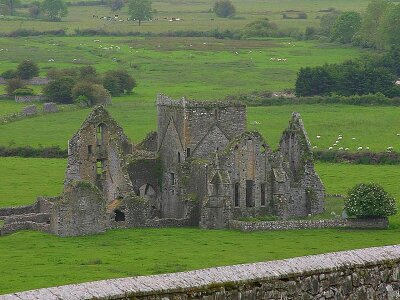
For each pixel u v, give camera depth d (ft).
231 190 590.55
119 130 620.08
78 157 610.24
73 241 536.01
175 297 127.13
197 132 606.96
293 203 609.01
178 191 606.14
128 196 585.63
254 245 518.37
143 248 512.63
